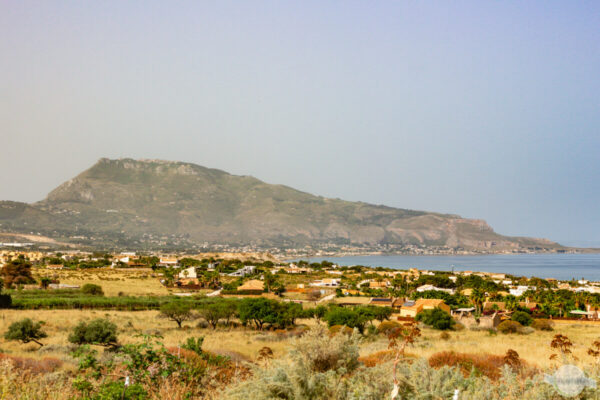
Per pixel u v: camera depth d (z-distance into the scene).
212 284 149.25
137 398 10.06
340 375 9.33
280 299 120.25
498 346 33.56
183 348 16.47
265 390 8.66
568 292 118.19
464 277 182.88
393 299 112.06
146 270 197.38
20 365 17.36
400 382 8.84
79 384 10.50
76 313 70.25
